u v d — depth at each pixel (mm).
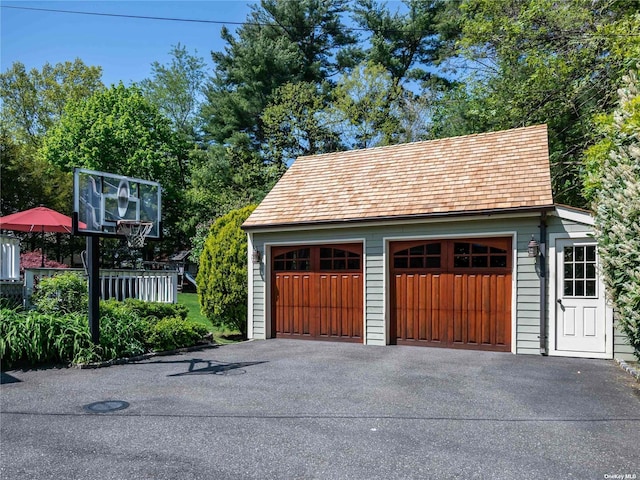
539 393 6105
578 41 14555
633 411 5332
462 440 4418
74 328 8109
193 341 10117
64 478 3611
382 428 4742
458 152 11414
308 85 27594
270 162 28062
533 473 3711
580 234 8539
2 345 7480
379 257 10297
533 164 9984
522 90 17016
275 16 29594
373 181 11531
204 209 26719
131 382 6715
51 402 5676
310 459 3967
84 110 26234
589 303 8539
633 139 7023
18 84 32000
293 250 11391
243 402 5664
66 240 22359
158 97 34875
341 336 10727
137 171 26172
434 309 9867
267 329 11477
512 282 9102
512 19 17109
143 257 26453
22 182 20062
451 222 9617
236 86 30406
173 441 4375
